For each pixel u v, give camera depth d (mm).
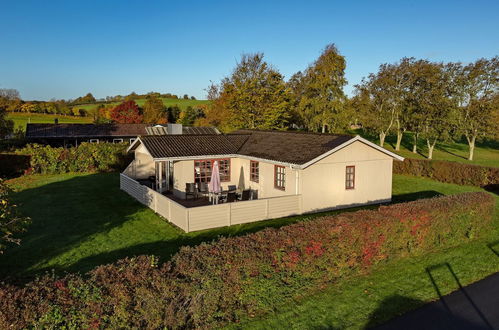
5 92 83250
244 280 7441
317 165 16984
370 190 19172
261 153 19312
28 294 5723
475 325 7562
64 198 19375
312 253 8555
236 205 14820
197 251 7461
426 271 10227
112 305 6176
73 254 11398
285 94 43562
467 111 39781
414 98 44469
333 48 46312
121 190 21562
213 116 51281
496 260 11234
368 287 9125
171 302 6613
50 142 43156
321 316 7723
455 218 12234
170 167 21906
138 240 12812
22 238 12812
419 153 47562
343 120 46906
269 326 7281
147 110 73688
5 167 27203
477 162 39625
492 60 37562
